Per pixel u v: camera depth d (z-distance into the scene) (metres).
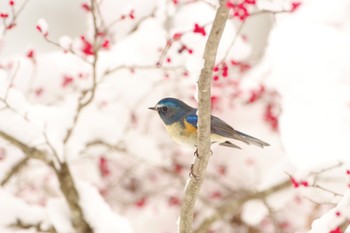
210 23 10.02
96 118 13.44
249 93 14.13
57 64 13.73
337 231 8.61
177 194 16.17
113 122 13.47
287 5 8.53
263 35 18.61
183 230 9.23
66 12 19.89
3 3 16.19
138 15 12.34
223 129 9.39
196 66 7.39
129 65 11.94
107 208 11.70
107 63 12.73
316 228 8.73
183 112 9.93
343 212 8.70
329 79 10.97
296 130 10.69
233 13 8.87
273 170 14.20
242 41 11.96
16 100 11.05
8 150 12.54
